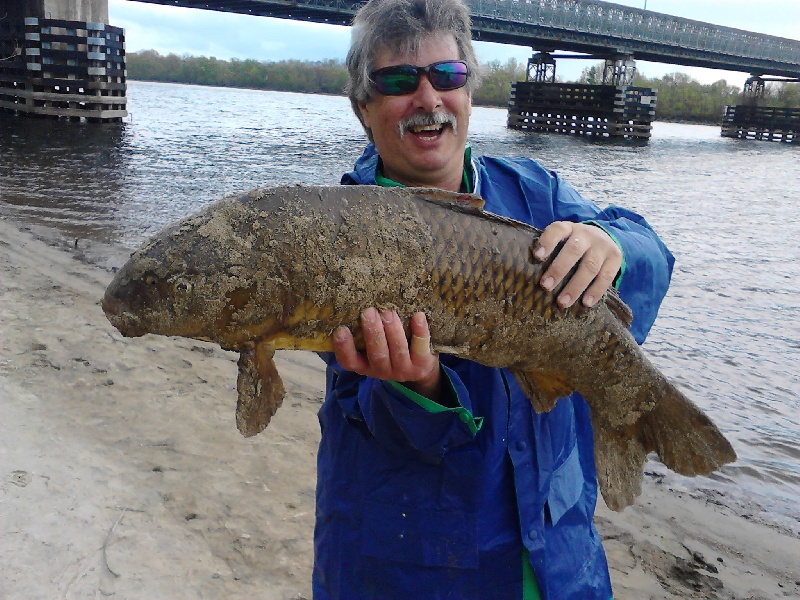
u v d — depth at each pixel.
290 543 1.62
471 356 0.97
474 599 0.99
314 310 0.90
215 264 0.90
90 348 2.62
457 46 1.01
